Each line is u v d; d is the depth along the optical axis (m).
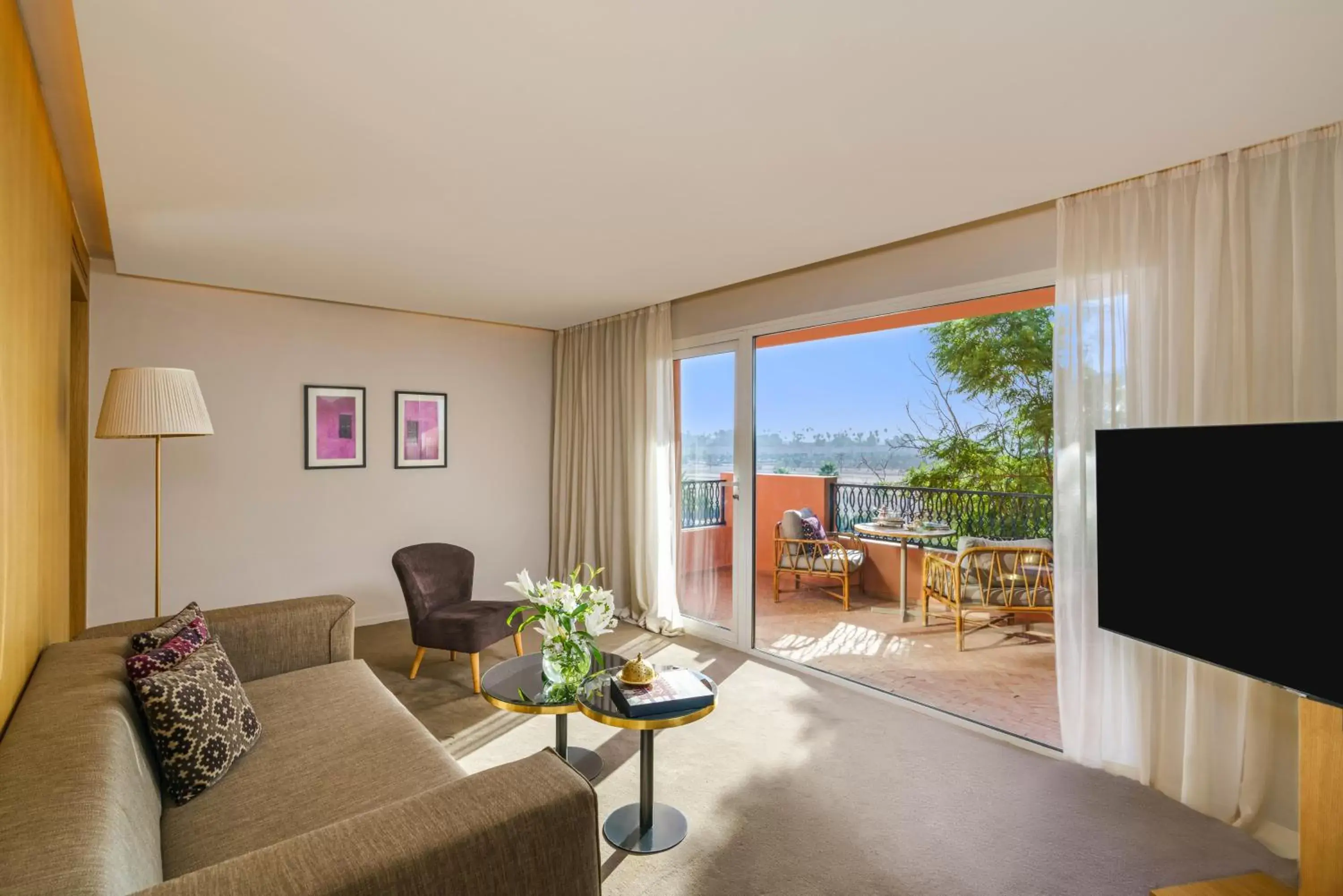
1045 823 2.40
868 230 3.16
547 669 2.62
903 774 2.75
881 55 1.73
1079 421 2.75
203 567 4.30
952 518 4.83
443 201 2.76
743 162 2.39
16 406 1.65
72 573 3.78
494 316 5.27
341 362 4.83
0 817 1.11
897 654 4.21
